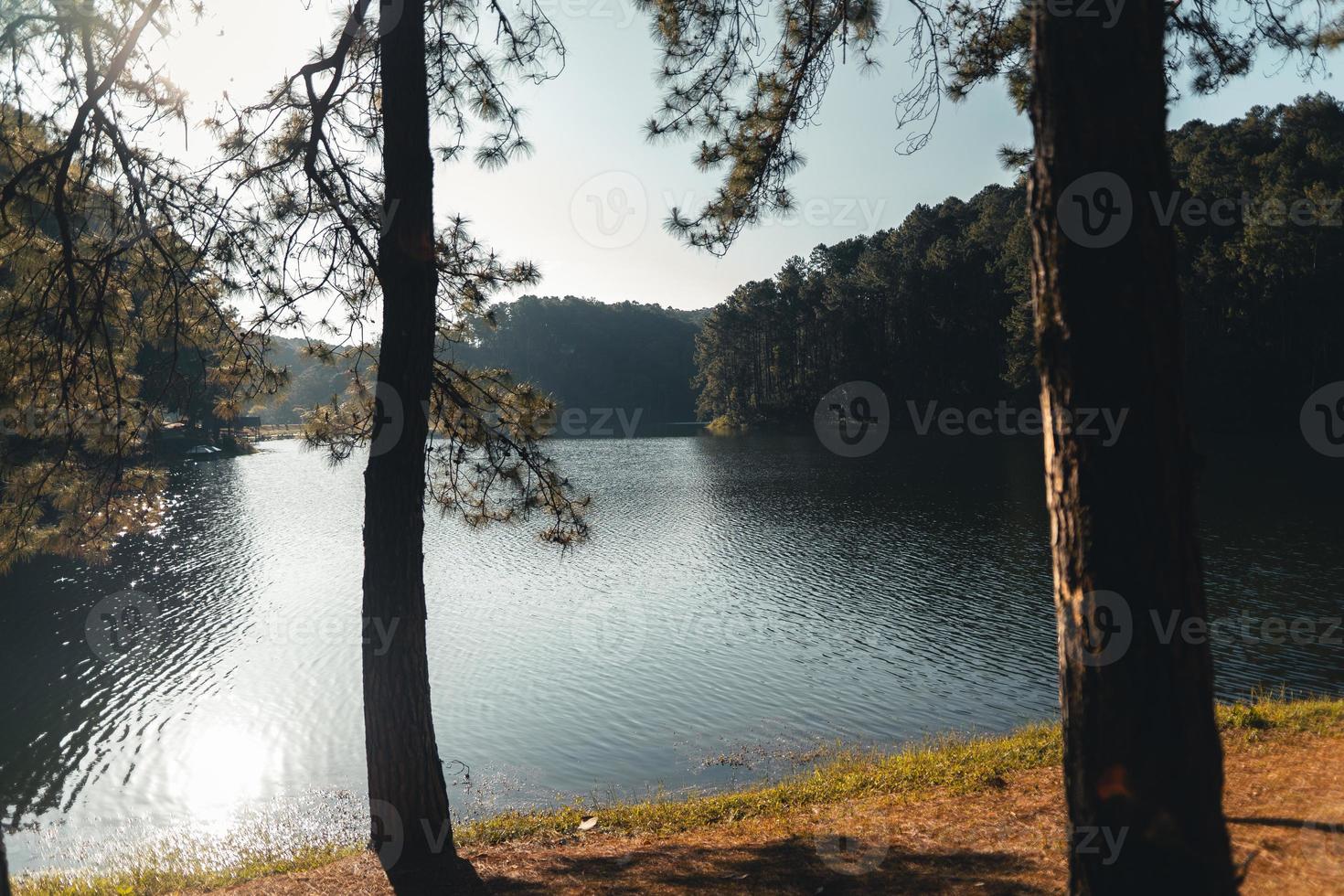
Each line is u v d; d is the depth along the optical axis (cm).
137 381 742
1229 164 5928
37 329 680
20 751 1397
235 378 773
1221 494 3406
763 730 1402
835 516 3600
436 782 625
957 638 1902
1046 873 470
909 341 7456
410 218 619
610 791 1148
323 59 695
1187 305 5681
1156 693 274
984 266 7344
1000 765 760
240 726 1505
